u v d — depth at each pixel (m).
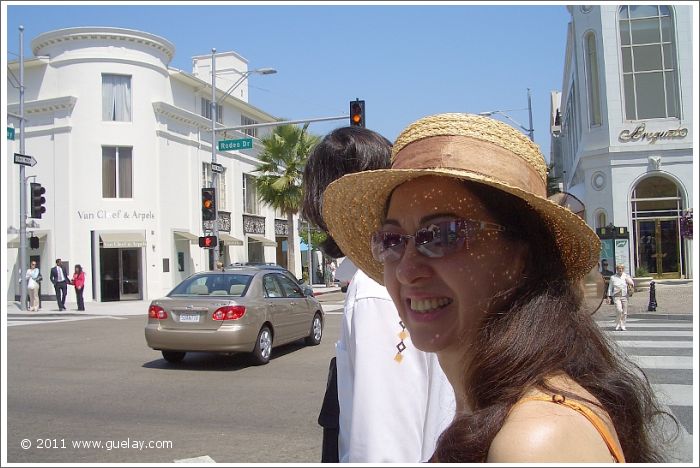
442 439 1.27
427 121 1.52
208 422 6.14
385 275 1.58
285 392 7.52
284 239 41.34
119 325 16.88
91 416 6.44
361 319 1.75
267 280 10.42
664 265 22.23
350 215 1.84
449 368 1.48
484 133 1.45
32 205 21.39
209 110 33.34
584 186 23.56
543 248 1.46
